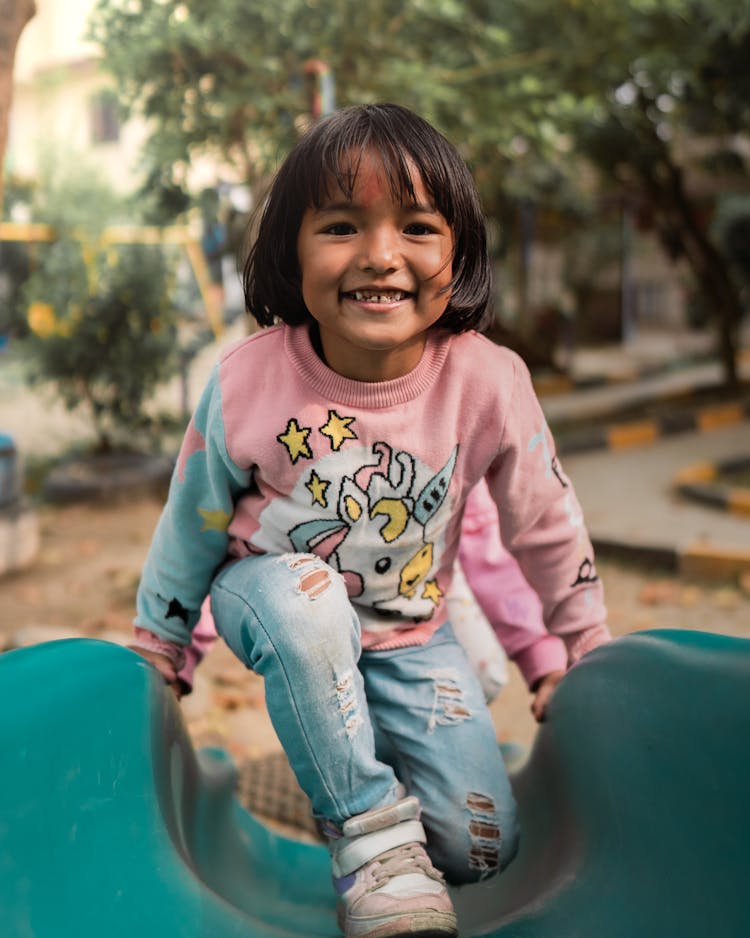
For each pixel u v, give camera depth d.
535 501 1.53
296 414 1.41
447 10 5.11
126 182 15.70
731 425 9.01
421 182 1.29
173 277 6.62
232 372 1.46
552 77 6.22
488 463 1.49
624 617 4.09
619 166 9.99
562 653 1.68
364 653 1.55
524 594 1.71
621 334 15.12
